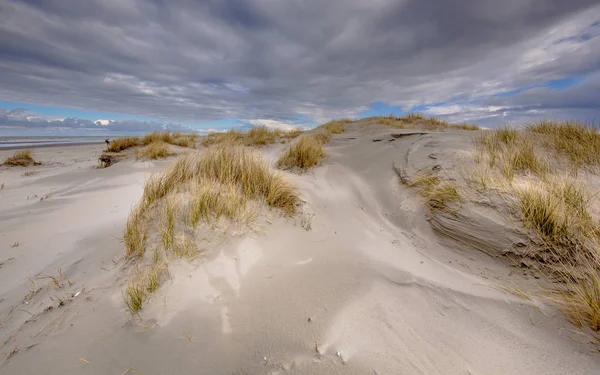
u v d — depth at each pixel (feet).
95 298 6.28
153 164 23.04
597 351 5.34
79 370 4.68
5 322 5.68
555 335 5.77
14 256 8.27
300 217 11.51
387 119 43.04
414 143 20.38
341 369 4.60
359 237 10.77
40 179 19.11
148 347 5.10
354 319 5.82
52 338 5.27
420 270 8.36
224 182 11.84
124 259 7.68
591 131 15.65
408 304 6.56
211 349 5.11
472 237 9.69
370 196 15.31
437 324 6.00
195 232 8.45
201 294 6.45
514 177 11.89
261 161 14.64
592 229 8.18
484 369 4.93
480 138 18.40
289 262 8.26
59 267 7.63
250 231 9.34
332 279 7.35
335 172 19.22
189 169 12.75
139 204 10.31
